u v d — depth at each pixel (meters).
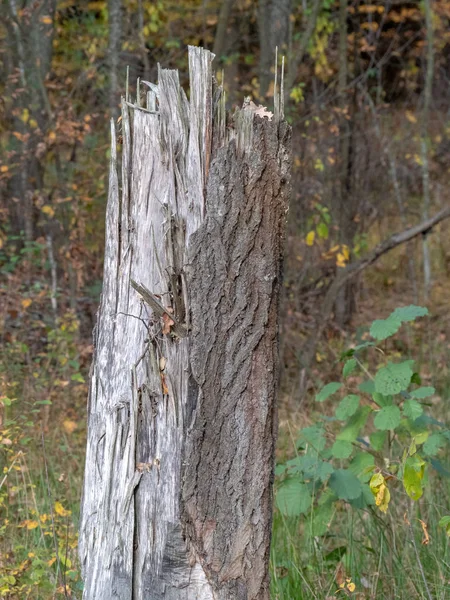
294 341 7.84
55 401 5.84
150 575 2.38
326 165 8.39
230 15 8.73
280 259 2.39
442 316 9.20
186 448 2.32
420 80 12.62
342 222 8.45
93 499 2.53
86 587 2.54
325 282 8.37
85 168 7.70
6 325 6.49
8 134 7.52
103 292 2.56
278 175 2.32
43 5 7.50
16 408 5.32
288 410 6.75
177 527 2.32
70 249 7.21
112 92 7.97
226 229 2.29
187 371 2.32
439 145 12.14
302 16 9.04
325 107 8.46
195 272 2.30
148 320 2.39
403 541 3.87
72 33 8.54
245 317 2.32
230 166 2.28
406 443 4.76
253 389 2.35
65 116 7.54
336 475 3.51
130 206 2.45
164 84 2.36
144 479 2.40
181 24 9.23
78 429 5.57
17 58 7.50
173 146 2.34
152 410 2.38
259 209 2.31
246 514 2.36
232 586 2.36
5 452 4.41
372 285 10.23
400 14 11.11
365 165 8.88
